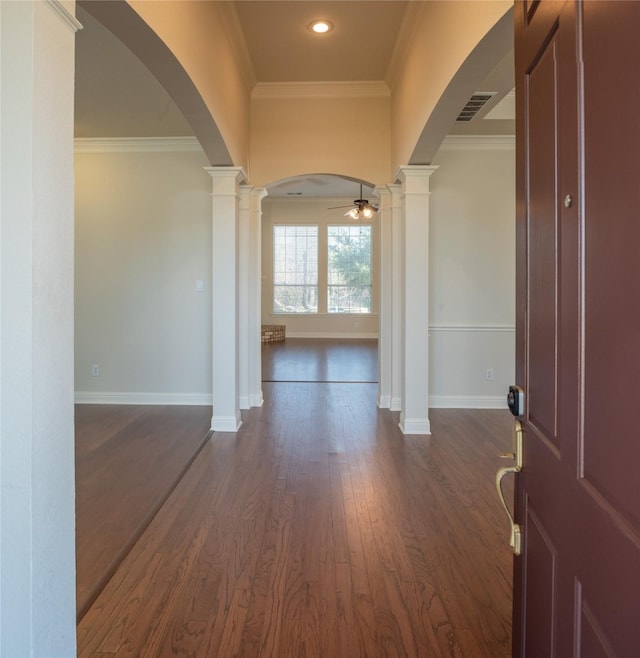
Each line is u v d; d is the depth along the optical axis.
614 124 0.71
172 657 1.75
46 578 1.30
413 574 2.27
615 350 0.71
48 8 1.29
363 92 5.21
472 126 4.92
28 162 1.23
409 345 4.51
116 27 2.21
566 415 0.92
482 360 5.46
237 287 4.70
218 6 3.53
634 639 0.64
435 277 5.42
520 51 1.22
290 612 2.00
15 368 1.23
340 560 2.38
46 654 1.30
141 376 5.58
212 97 3.41
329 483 3.34
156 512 2.90
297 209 12.10
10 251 1.24
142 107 4.51
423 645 1.81
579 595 0.85
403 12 3.78
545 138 1.04
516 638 1.30
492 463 3.74
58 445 1.35
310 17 3.85
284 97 5.23
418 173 4.38
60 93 1.35
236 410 4.66
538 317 1.10
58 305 1.35
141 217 5.51
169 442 4.21
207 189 5.46
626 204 0.68
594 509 0.78
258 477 3.45
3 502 1.24
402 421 4.64
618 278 0.70
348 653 1.77
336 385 6.77
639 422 0.64
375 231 12.12
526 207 1.19
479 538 2.60
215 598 2.09
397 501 3.06
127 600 2.07
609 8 0.72
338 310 12.29
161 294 5.54
